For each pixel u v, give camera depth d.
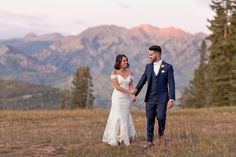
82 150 10.52
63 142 12.05
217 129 14.72
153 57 10.48
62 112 23.84
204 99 62.38
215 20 46.97
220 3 47.12
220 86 45.47
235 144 10.91
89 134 13.62
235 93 44.22
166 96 10.43
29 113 23.09
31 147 11.34
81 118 20.88
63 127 16.38
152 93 10.52
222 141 11.34
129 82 11.20
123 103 11.17
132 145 10.96
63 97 91.62
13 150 10.93
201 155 9.62
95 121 18.70
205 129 14.70
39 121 19.45
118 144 11.09
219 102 45.62
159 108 10.45
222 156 9.45
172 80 10.27
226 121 17.69
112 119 11.17
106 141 11.34
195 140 11.82
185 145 10.96
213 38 47.25
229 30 46.28
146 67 10.65
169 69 10.34
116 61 11.18
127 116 11.23
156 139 12.02
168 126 15.68
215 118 19.03
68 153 10.22
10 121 19.55
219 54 46.38
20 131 14.97
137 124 16.83
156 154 9.79
